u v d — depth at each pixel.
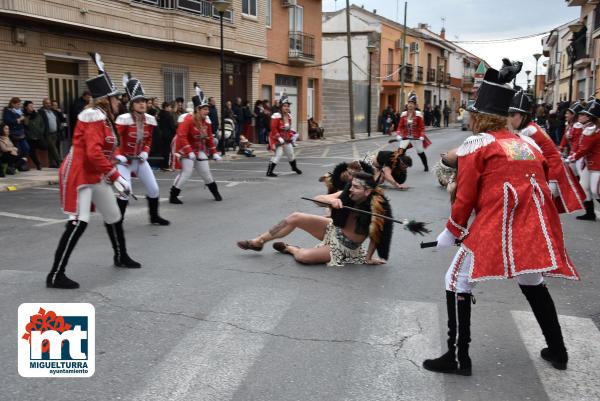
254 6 23.52
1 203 10.14
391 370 3.90
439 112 49.09
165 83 20.22
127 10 17.03
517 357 4.14
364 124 38.44
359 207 6.23
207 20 20.33
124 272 6.01
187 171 10.19
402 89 41.59
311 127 30.23
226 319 4.74
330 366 3.94
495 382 3.76
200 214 9.35
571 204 4.98
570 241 7.81
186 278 5.83
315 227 6.52
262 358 4.04
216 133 19.81
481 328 4.68
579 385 3.73
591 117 8.86
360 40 39.88
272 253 6.89
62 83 16.31
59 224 8.41
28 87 14.95
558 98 42.62
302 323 4.69
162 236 7.73
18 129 13.71
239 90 24.69
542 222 3.58
